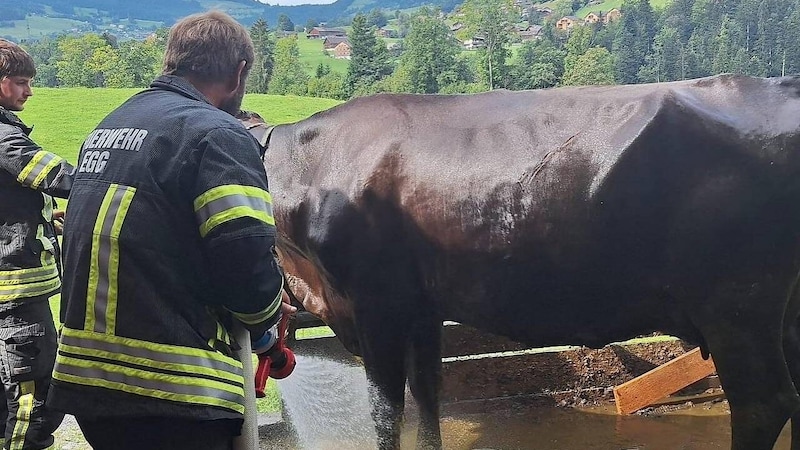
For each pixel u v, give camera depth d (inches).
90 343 87.4
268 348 105.1
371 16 5064.0
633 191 120.9
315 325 185.5
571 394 197.0
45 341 146.5
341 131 149.3
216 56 94.3
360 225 141.5
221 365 90.3
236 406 90.9
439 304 145.2
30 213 143.6
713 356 127.8
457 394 193.6
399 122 143.4
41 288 145.0
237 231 84.0
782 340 129.0
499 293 135.1
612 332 135.1
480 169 131.7
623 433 178.2
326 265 146.9
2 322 143.6
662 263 124.0
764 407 124.6
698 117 119.0
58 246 153.9
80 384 88.0
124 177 87.0
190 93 93.0
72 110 876.6
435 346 153.3
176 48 94.7
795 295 125.5
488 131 134.6
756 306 122.5
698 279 123.0
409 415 179.9
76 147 673.6
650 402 187.8
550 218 125.9
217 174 85.4
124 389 86.8
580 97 130.4
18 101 144.8
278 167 155.5
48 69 2427.4
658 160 120.0
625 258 124.6
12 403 146.6
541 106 133.0
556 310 133.8
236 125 89.8
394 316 145.9
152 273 86.1
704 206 119.2
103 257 86.5
